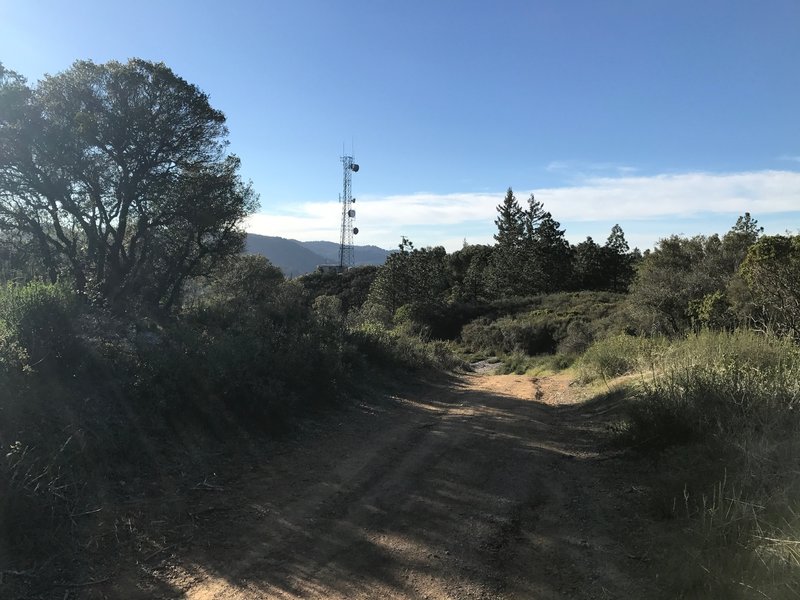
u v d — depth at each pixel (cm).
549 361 2552
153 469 547
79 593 335
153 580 356
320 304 2036
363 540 423
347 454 695
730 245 2047
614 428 714
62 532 392
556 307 5066
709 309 1352
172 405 661
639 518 451
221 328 1036
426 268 5616
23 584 334
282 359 943
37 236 2177
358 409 1003
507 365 2817
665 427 633
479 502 511
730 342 824
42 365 588
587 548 403
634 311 2194
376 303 5578
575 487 550
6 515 367
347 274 7969
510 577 363
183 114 2311
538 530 442
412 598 336
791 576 294
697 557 338
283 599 334
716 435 543
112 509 450
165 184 2280
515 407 1108
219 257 2678
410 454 696
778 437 502
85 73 2150
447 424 908
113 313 1107
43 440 472
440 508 495
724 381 659
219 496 514
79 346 642
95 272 2166
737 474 449
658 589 331
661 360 1036
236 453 651
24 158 1977
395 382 1388
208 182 2391
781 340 827
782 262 1011
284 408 821
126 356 705
